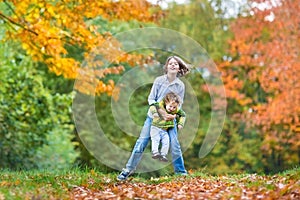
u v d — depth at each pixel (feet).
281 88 70.03
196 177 30.48
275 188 23.62
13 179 29.58
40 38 39.34
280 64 69.46
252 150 83.97
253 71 74.84
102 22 62.64
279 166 84.38
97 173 34.09
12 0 39.68
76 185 27.94
